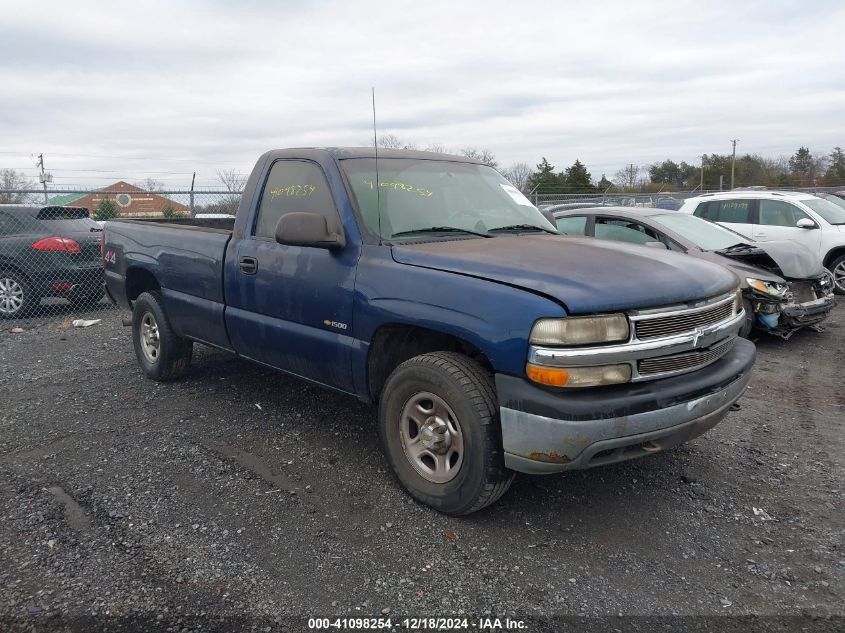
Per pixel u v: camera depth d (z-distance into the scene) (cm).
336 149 407
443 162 448
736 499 351
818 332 784
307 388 534
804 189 2648
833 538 311
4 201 1110
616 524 322
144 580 272
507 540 306
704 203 1204
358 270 352
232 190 1280
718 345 327
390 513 329
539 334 275
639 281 297
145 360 563
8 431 445
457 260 322
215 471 378
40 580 271
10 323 868
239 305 436
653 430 286
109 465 387
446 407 314
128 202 1371
